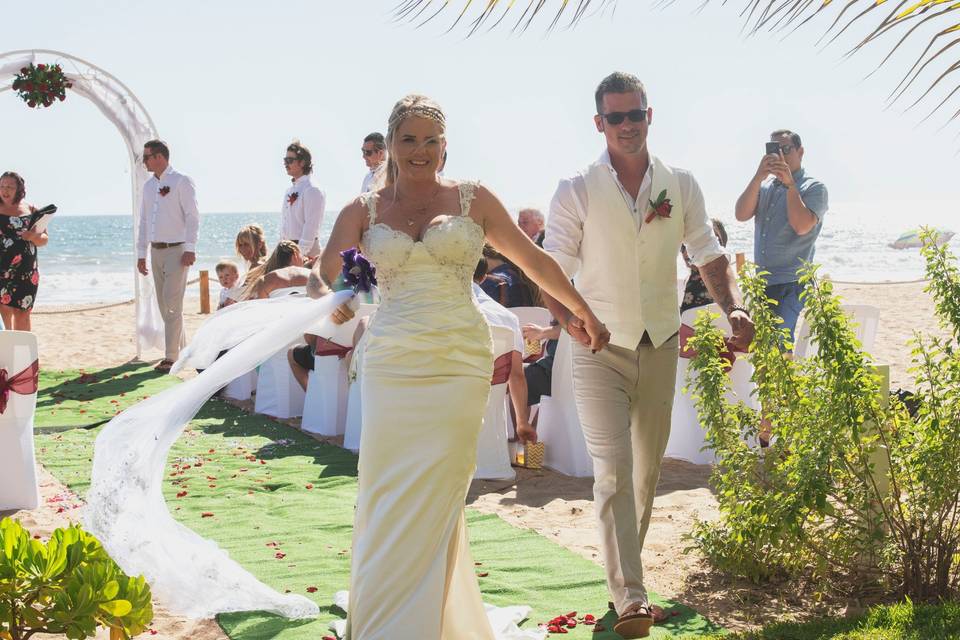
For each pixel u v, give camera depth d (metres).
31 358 6.14
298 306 3.92
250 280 9.36
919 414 4.47
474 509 6.08
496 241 3.79
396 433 3.50
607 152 4.34
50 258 56.88
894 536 4.36
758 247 7.20
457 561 3.73
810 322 4.44
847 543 4.40
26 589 3.53
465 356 3.56
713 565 4.82
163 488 6.68
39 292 30.31
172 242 11.53
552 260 3.87
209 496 6.48
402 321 3.54
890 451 4.43
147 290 12.84
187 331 16.05
